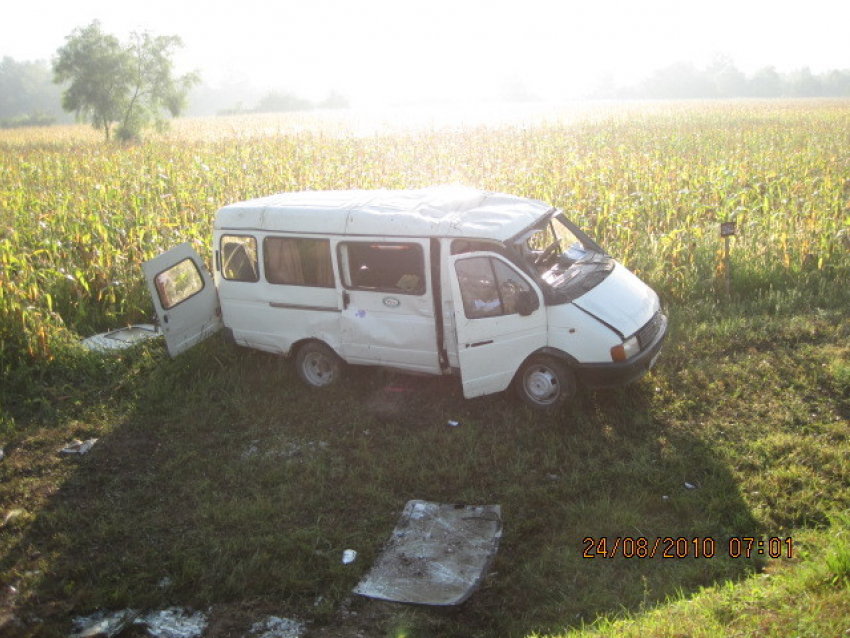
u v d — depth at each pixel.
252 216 8.58
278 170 22.67
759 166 19.62
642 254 11.54
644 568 5.38
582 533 5.78
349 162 25.33
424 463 6.96
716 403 7.65
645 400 7.80
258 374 9.03
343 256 8.00
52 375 9.22
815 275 10.93
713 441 6.93
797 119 42.81
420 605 5.21
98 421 8.20
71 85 47.28
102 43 46.75
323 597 5.39
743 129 35.28
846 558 4.51
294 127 54.81
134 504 6.67
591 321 7.26
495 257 7.36
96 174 25.00
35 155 32.31
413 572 5.53
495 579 5.44
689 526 5.79
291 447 7.50
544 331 7.41
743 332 9.24
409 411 8.00
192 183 19.48
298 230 8.23
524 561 5.59
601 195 15.70
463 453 7.11
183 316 8.79
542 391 7.61
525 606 5.17
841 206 13.53
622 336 7.24
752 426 7.09
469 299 7.35
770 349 8.81
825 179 15.77
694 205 13.82
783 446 6.64
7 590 5.58
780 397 7.64
